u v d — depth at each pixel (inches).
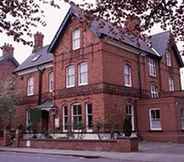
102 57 1022.4
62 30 1162.6
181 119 1080.2
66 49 1147.3
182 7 365.7
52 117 1156.5
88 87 1047.0
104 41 1039.6
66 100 1114.7
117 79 1072.8
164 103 1085.1
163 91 1311.5
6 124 1248.8
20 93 1362.0
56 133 1059.3
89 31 1071.0
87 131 1019.9
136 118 1139.9
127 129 877.2
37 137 1053.8
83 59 1080.8
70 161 624.1
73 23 1132.5
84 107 1049.5
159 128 1092.5
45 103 1246.3
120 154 718.5
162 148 845.8
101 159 653.9
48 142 967.0
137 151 771.4
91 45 1061.1
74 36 1128.8
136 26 397.7
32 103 1344.7
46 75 1311.5
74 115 1084.5
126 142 771.4
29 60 1488.7
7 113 1218.6
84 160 641.0
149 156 662.5
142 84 1195.9
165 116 1077.1
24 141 1047.0
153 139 1093.1
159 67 1320.1
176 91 1262.3
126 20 395.5
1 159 678.5
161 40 1401.3
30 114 1264.8
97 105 1008.9
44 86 1309.1
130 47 1149.1
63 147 919.0
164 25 390.0
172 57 1430.9
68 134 998.4
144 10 371.9
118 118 1023.0
